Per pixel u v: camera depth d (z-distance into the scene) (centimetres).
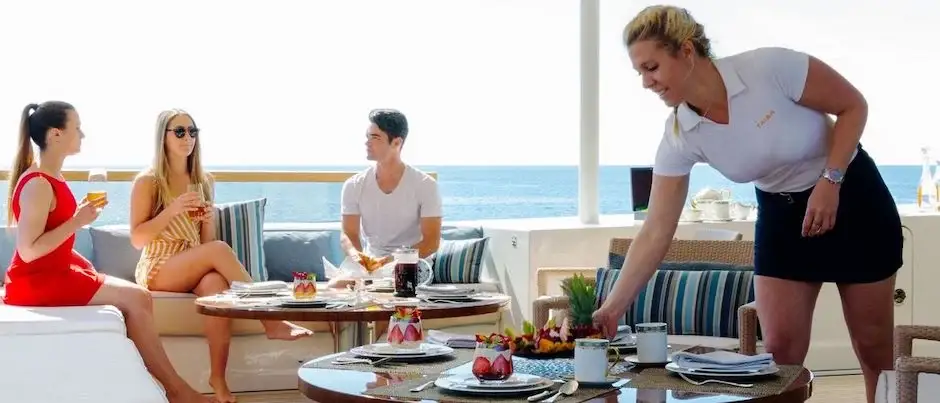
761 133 286
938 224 603
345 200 554
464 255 576
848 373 588
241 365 521
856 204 296
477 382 242
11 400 242
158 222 505
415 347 293
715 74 285
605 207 2986
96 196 468
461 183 3128
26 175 467
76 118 480
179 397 466
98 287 465
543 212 3144
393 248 549
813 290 309
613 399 232
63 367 277
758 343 382
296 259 596
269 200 613
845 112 284
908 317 600
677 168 301
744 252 437
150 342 466
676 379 254
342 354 291
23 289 459
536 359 283
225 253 513
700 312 420
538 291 517
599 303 436
